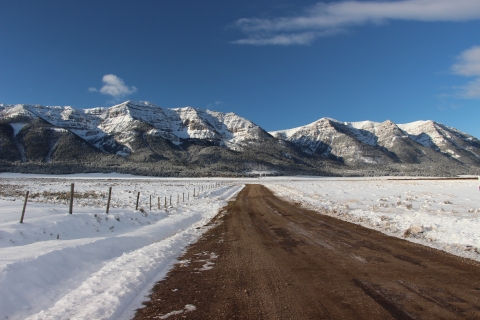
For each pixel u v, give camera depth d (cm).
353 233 1051
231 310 432
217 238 1023
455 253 746
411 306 432
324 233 1068
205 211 1955
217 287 533
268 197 3088
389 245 849
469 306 429
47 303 464
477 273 584
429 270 608
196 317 409
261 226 1280
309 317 403
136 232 1111
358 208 1794
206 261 718
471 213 1473
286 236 1035
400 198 2366
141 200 2591
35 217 1062
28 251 643
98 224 1159
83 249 727
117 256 798
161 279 581
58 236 950
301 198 2745
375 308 427
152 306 449
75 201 2084
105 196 2820
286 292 502
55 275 573
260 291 510
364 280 554
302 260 712
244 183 7931
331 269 631
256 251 818
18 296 455
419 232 1002
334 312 417
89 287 512
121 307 441
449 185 4188
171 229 1237
